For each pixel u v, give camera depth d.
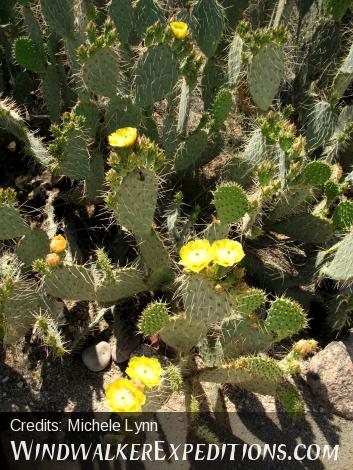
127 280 1.49
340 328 1.67
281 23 2.11
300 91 2.22
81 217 1.90
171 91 1.68
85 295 1.46
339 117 1.99
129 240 1.79
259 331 1.39
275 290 1.79
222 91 1.69
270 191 1.45
